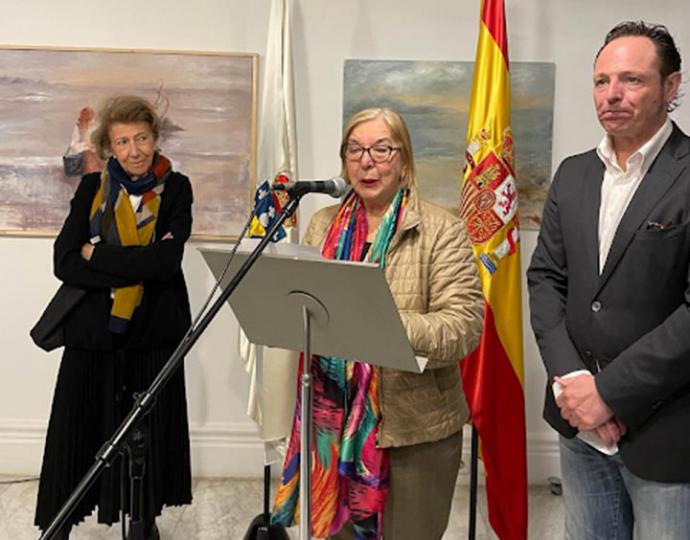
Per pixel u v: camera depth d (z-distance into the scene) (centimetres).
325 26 284
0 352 294
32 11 281
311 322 133
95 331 215
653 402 137
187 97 284
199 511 272
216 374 298
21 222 287
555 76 284
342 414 162
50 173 285
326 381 162
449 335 148
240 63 283
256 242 146
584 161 161
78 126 283
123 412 221
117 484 216
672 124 147
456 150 285
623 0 281
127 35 283
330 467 162
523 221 289
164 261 215
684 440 138
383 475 160
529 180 288
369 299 120
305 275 125
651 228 139
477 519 271
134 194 221
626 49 141
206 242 291
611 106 142
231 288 125
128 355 221
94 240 219
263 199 186
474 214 245
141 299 219
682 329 132
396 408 158
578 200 156
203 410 299
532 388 297
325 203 290
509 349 244
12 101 281
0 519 259
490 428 242
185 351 126
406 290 158
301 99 286
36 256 290
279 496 172
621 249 143
